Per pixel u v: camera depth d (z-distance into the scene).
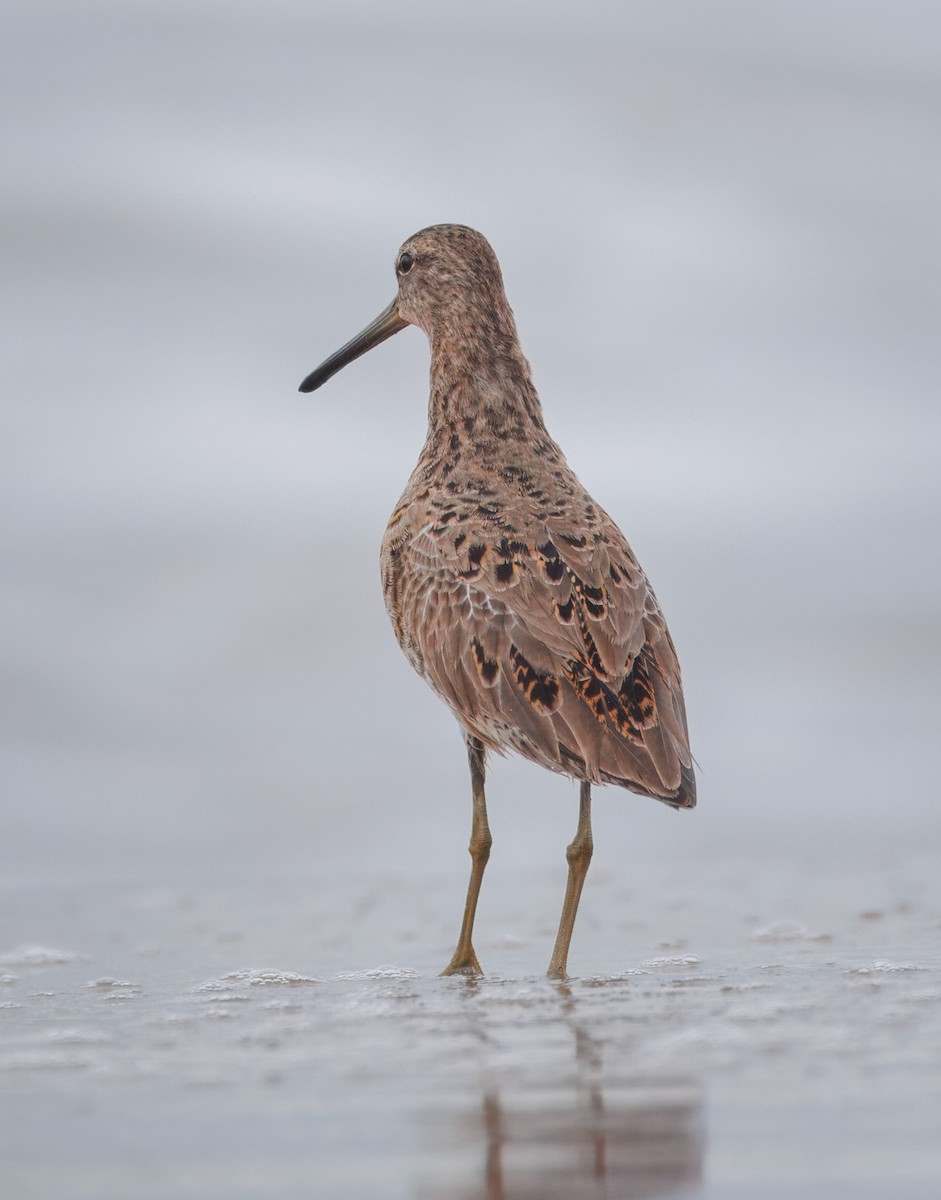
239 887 17.03
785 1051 7.63
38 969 11.84
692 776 10.88
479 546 11.38
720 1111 6.61
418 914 14.72
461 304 12.84
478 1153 6.18
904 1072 7.18
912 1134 6.26
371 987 10.40
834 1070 7.24
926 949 11.30
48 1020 9.35
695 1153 6.09
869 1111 6.57
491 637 11.12
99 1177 6.04
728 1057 7.53
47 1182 5.99
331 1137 6.46
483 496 11.79
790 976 10.03
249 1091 7.23
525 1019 8.72
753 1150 6.11
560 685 10.84
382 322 14.05
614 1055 7.65
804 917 13.38
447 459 12.33
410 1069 7.54
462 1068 7.50
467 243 13.02
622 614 11.09
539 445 12.35
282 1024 8.95
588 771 10.67
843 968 10.36
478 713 11.23
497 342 12.76
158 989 10.66
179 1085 7.41
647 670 11.00
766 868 16.98
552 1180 5.84
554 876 17.17
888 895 14.58
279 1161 6.18
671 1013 8.73
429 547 11.63
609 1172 5.91
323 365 14.34
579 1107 6.73
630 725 10.74
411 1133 6.46
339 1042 8.30
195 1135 6.55
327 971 11.48
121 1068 7.82
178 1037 8.63
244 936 13.57
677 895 15.20
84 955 12.58
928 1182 5.72
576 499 11.78
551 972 10.80
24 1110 6.99
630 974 10.45
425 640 11.54
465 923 11.47
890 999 9.02
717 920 13.46
